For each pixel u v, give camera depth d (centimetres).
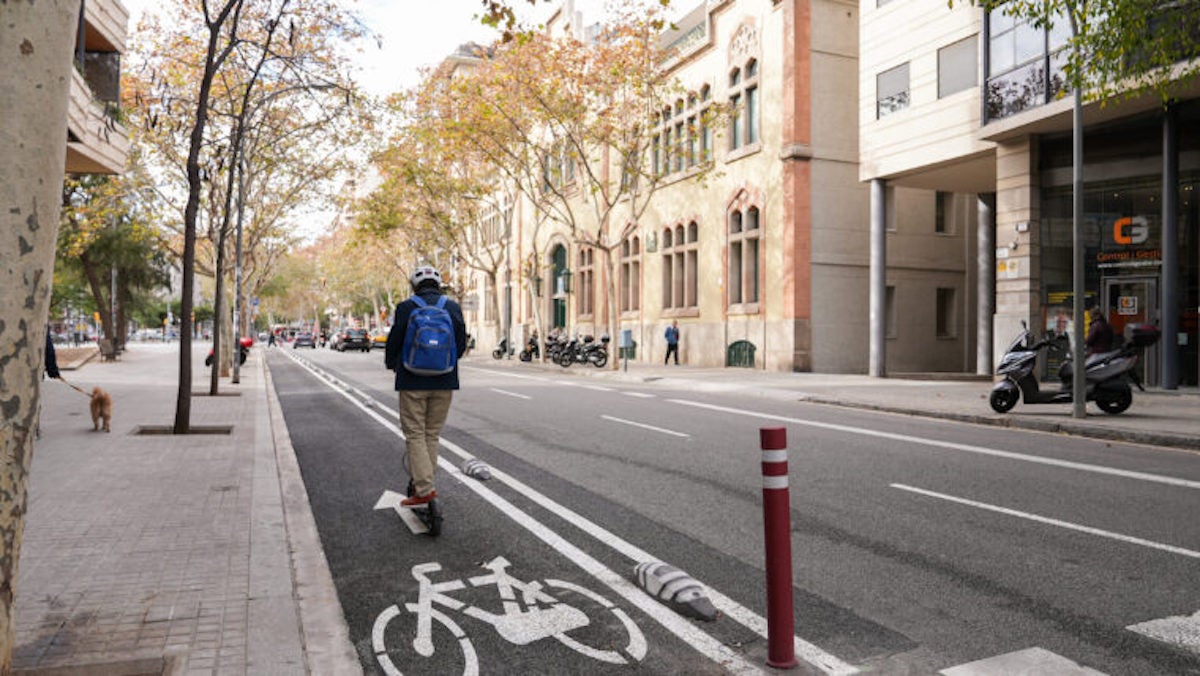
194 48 1886
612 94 2636
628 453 929
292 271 7494
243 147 1880
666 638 382
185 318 1109
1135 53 1116
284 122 2073
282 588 439
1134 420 1130
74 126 1422
